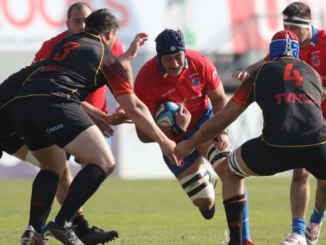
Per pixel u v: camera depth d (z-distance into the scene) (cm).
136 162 6562
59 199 2077
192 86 1950
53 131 1498
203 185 1989
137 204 3750
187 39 8169
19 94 1559
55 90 1503
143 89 1948
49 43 2144
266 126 1514
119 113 1858
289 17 1980
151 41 7869
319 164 1503
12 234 2202
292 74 1550
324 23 8569
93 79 1561
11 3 7488
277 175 7081
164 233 2280
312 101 1529
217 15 8331
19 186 5116
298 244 1780
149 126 1597
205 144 1959
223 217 3022
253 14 8462
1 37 7419
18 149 1877
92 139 1512
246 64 8300
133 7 7875
